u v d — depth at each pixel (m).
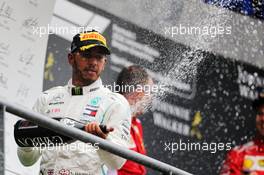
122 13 15.30
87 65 10.94
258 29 15.88
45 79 14.80
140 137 13.05
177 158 15.15
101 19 15.21
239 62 15.76
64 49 14.95
